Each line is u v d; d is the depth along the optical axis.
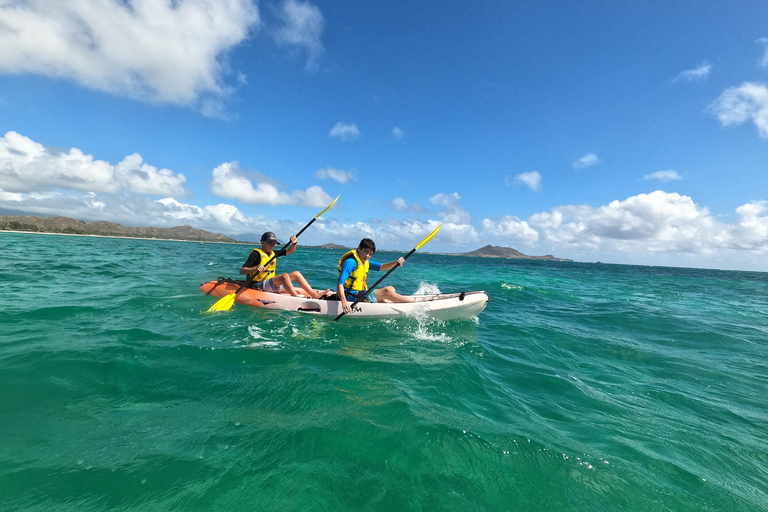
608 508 1.68
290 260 21.19
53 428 2.01
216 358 3.30
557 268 34.22
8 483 1.54
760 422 2.77
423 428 2.22
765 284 23.64
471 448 2.06
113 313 4.80
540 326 5.86
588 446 2.22
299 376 2.98
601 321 6.61
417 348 4.09
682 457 2.19
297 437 2.04
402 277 15.35
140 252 22.22
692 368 4.09
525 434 2.29
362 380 2.98
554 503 1.68
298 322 4.93
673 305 9.69
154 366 3.00
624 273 30.50
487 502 1.65
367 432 2.14
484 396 2.90
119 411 2.25
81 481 1.58
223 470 1.72
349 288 5.44
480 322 5.88
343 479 1.71
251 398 2.53
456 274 18.97
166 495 1.53
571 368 3.86
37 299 5.41
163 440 1.95
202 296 6.36
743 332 6.27
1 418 2.08
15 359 2.95
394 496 1.62
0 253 13.59
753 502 1.82
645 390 3.33
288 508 1.51
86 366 2.89
